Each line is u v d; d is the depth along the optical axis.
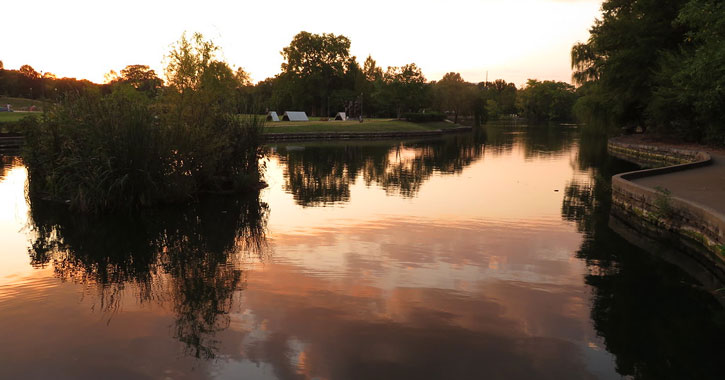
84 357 5.94
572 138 65.69
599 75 48.91
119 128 15.05
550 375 5.58
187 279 8.94
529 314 7.35
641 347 6.34
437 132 76.19
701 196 13.79
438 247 11.22
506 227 13.41
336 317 7.15
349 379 5.43
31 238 11.97
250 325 6.88
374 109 110.88
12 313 7.36
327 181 23.05
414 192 19.80
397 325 6.87
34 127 18.20
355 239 11.97
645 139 42.25
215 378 5.44
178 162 16.75
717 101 23.81
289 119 76.19
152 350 6.13
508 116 189.62
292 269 9.52
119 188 14.88
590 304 7.82
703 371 5.75
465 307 7.58
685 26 35.91
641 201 14.60
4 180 22.05
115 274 9.26
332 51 104.75
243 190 19.34
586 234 12.69
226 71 24.47
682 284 8.84
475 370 5.66
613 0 41.06
